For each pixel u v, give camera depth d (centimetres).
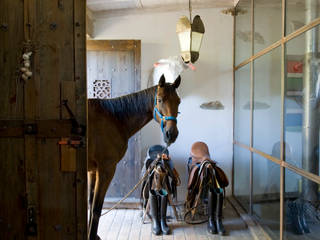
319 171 168
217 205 269
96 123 198
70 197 136
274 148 234
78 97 134
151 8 349
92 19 351
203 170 276
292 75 202
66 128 134
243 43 323
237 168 348
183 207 330
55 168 135
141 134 356
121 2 327
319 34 168
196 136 358
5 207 134
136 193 334
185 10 352
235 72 352
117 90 333
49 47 133
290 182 205
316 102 173
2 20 131
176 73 332
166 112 206
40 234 136
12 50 131
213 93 356
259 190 273
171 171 280
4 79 132
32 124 133
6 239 135
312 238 175
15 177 133
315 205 171
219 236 261
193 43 246
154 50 354
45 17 132
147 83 354
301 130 188
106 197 336
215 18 353
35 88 133
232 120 358
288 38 205
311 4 175
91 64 332
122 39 343
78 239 136
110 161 202
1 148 133
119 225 285
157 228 264
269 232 247
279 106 223
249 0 302
